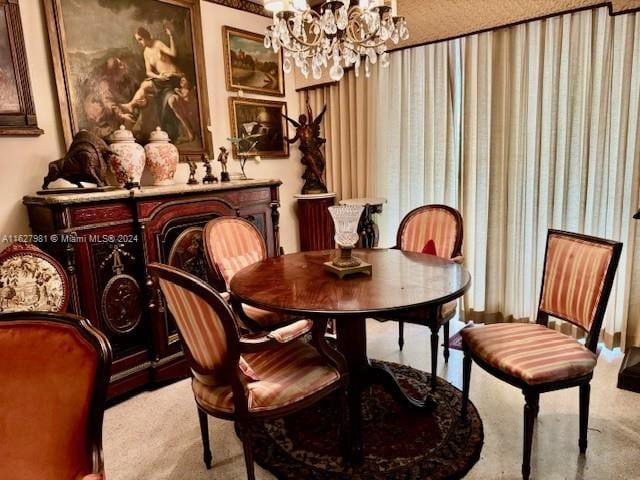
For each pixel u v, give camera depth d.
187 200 2.63
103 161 2.37
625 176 2.58
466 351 1.97
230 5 3.37
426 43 3.11
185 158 3.06
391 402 2.24
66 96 2.45
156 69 2.87
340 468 1.78
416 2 3.09
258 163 3.73
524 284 3.00
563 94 2.70
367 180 3.66
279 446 1.95
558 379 1.63
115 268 2.35
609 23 2.50
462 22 2.91
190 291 1.37
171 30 2.95
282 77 3.84
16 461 1.07
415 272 2.00
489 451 1.85
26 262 2.07
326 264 2.09
